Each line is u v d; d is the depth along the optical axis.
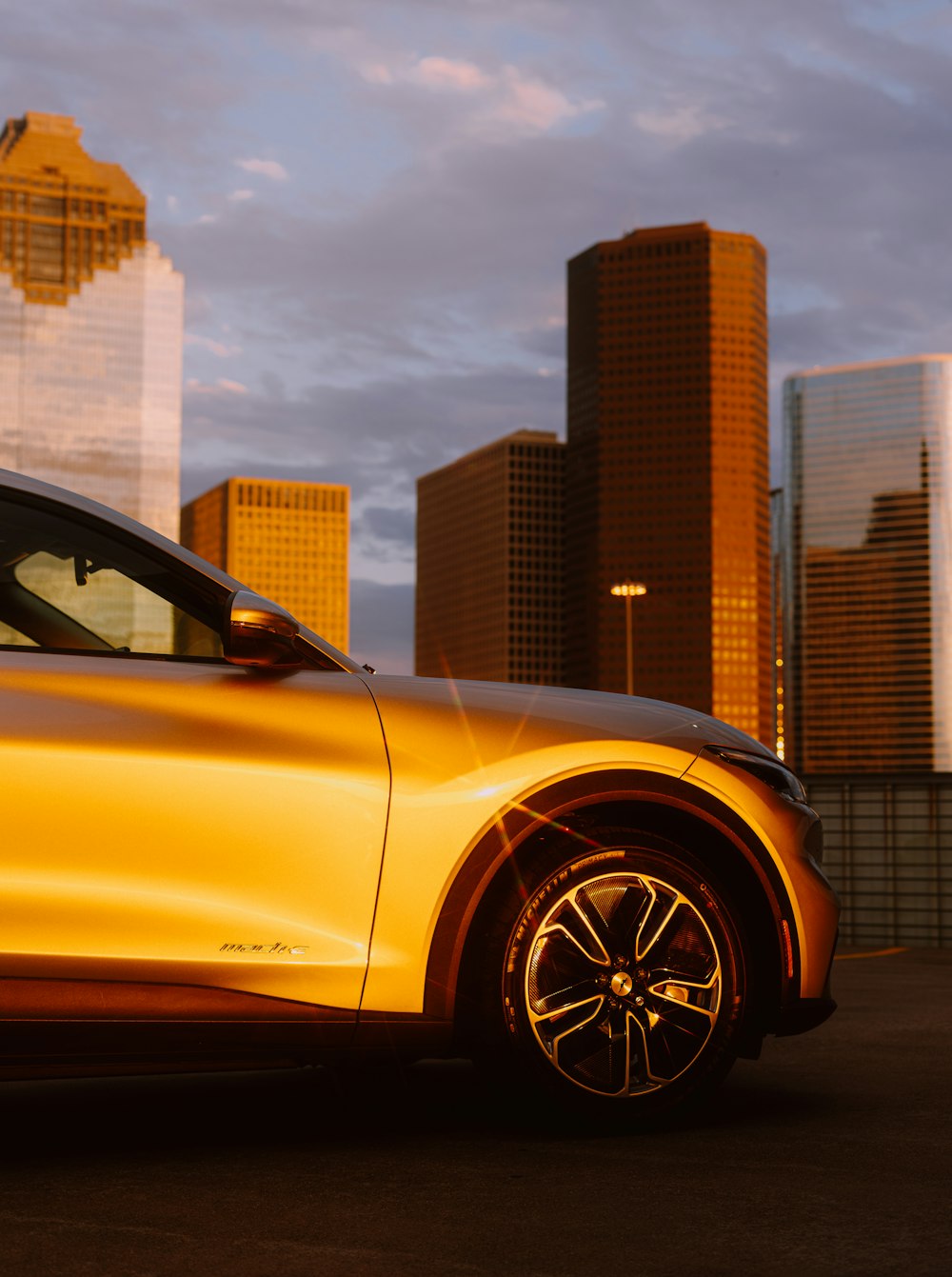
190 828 2.98
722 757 3.42
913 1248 2.46
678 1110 3.31
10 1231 2.54
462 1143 3.20
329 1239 2.51
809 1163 3.03
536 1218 2.63
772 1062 4.38
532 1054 3.20
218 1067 3.04
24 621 3.10
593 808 3.36
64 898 2.89
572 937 3.24
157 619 3.19
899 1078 4.09
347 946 3.07
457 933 3.14
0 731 2.91
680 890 3.32
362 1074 3.95
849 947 9.45
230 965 2.99
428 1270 2.35
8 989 2.86
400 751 3.17
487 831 3.18
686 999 3.32
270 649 3.08
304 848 3.06
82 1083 4.02
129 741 2.98
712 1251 2.45
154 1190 2.80
